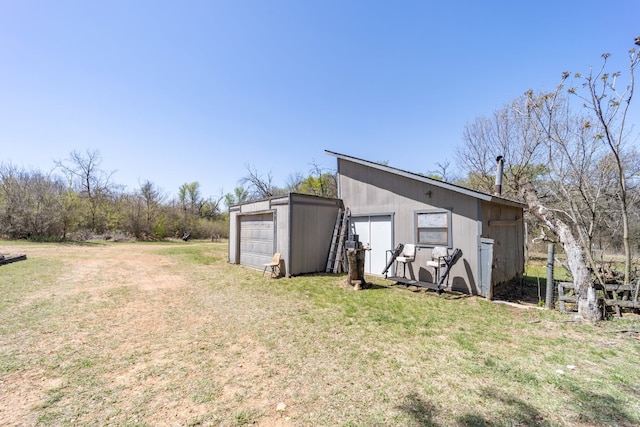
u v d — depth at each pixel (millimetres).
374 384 2777
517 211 9266
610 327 4430
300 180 27484
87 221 23453
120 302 5637
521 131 15258
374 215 9094
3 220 18234
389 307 5480
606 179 8461
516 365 3176
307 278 8391
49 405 2375
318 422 2225
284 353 3469
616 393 2629
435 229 7602
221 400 2502
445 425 2186
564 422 2229
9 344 3576
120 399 2484
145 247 18516
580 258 5020
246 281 7941
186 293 6527
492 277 6574
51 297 5762
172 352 3467
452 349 3604
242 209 11242
